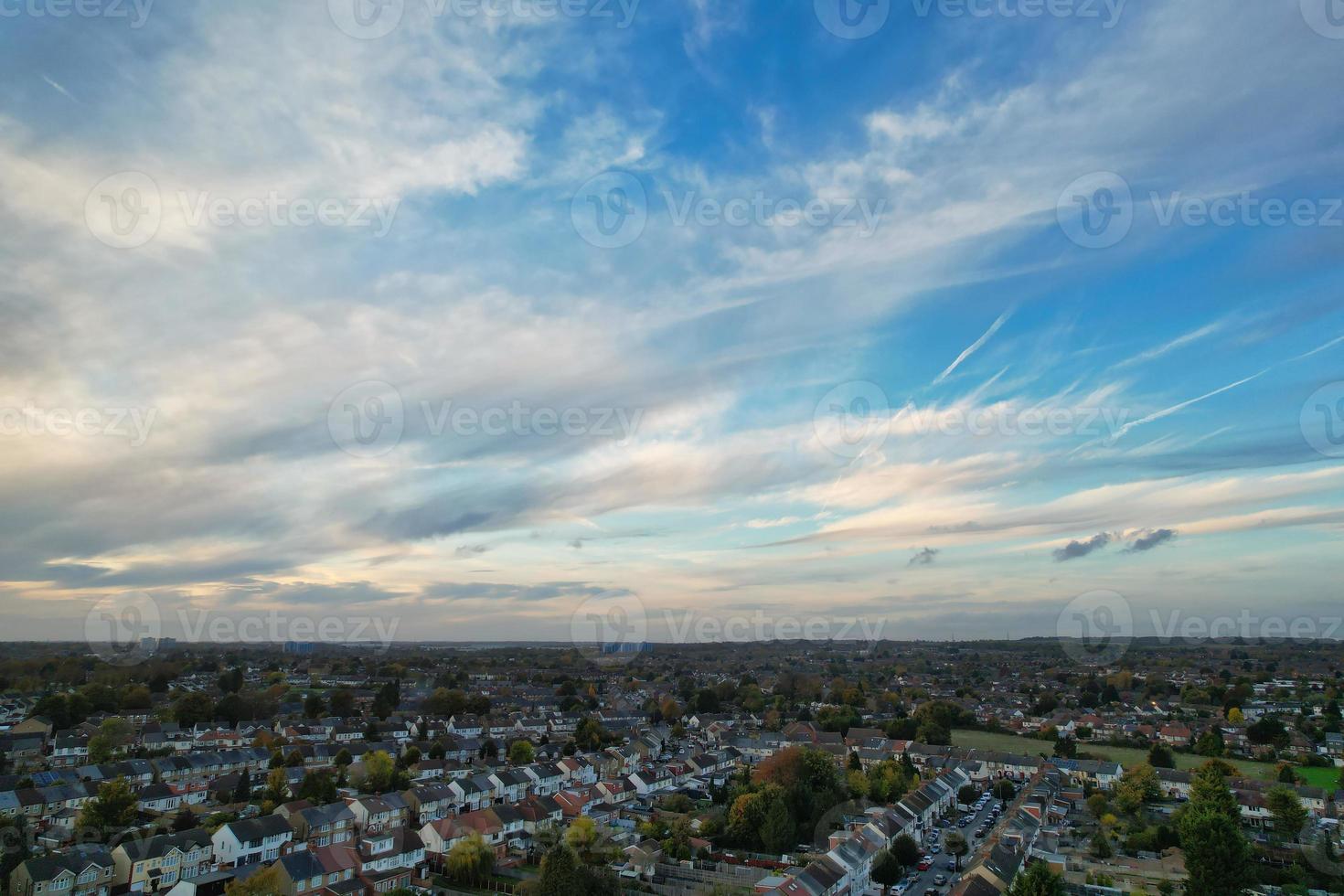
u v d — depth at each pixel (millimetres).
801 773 139875
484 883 104625
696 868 109812
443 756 184875
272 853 109938
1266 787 142500
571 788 149750
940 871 112438
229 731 195625
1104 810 141125
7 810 123438
